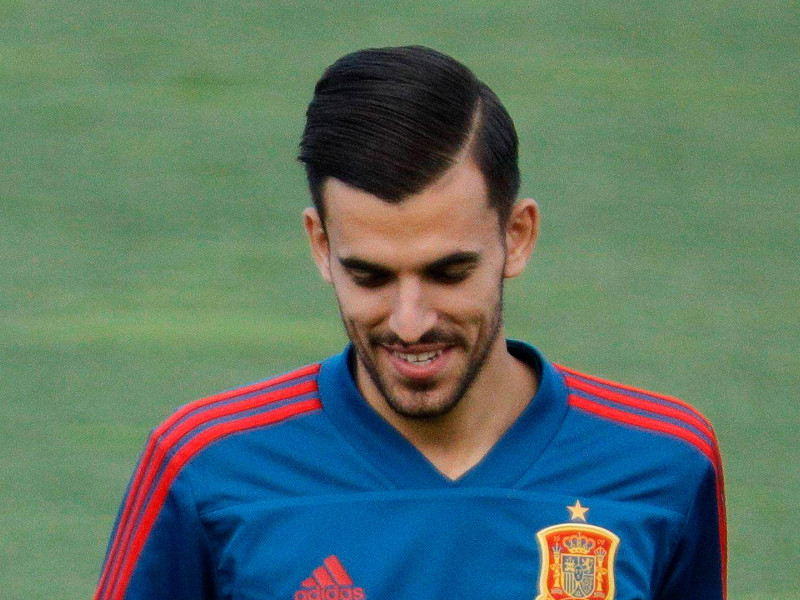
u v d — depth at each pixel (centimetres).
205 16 3988
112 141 3334
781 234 2975
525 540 841
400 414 808
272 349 2438
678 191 3159
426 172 754
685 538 884
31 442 2123
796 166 3303
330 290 2677
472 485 845
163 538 853
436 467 848
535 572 837
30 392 2278
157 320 2547
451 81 782
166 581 856
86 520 1917
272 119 3469
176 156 3272
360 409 849
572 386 889
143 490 862
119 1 4053
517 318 2575
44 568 1803
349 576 827
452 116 770
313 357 2409
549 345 2481
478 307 784
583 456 866
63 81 3634
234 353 2420
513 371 874
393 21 4016
